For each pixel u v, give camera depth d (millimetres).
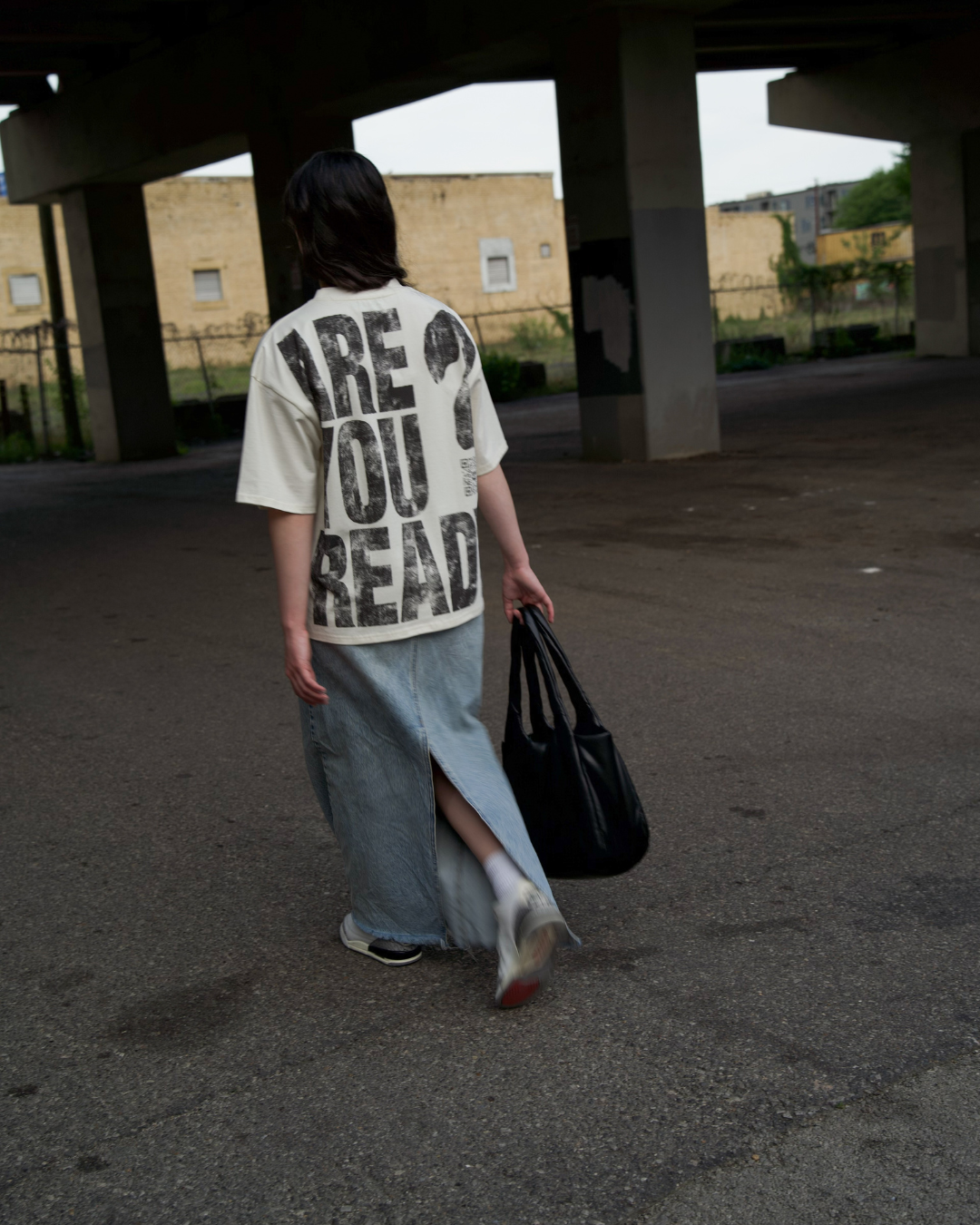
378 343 2293
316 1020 2514
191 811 3766
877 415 14047
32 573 8320
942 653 4883
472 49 11734
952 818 3342
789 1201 1888
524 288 43844
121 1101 2268
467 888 2469
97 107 16297
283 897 3135
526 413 21156
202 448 19094
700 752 3982
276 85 13922
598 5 10664
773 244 48719
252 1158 2078
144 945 2904
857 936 2717
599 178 11320
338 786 2521
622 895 3000
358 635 2369
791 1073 2217
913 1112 2080
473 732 2490
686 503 9031
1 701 5168
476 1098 2207
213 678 5305
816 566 6586
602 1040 2367
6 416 21609
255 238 39531
